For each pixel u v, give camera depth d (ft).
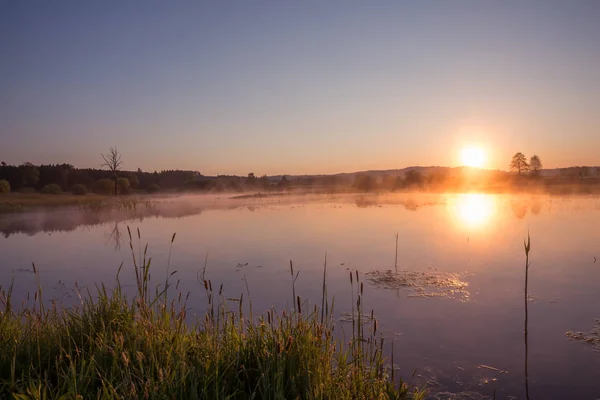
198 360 12.85
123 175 298.15
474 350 22.40
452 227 73.31
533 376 19.69
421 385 18.83
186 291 33.14
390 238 61.98
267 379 11.66
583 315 27.71
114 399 11.00
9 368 12.56
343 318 27.14
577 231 65.72
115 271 42.14
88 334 14.61
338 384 12.64
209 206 147.43
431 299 31.53
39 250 55.62
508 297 31.86
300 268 42.45
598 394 18.08
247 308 28.43
